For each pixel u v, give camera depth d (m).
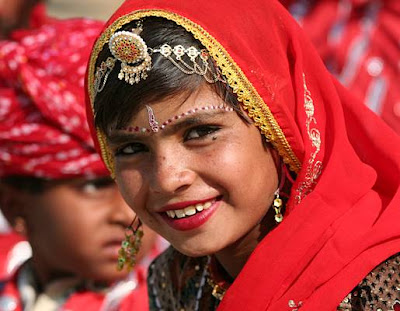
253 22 3.00
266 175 2.94
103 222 4.19
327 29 5.24
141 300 4.14
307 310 2.78
